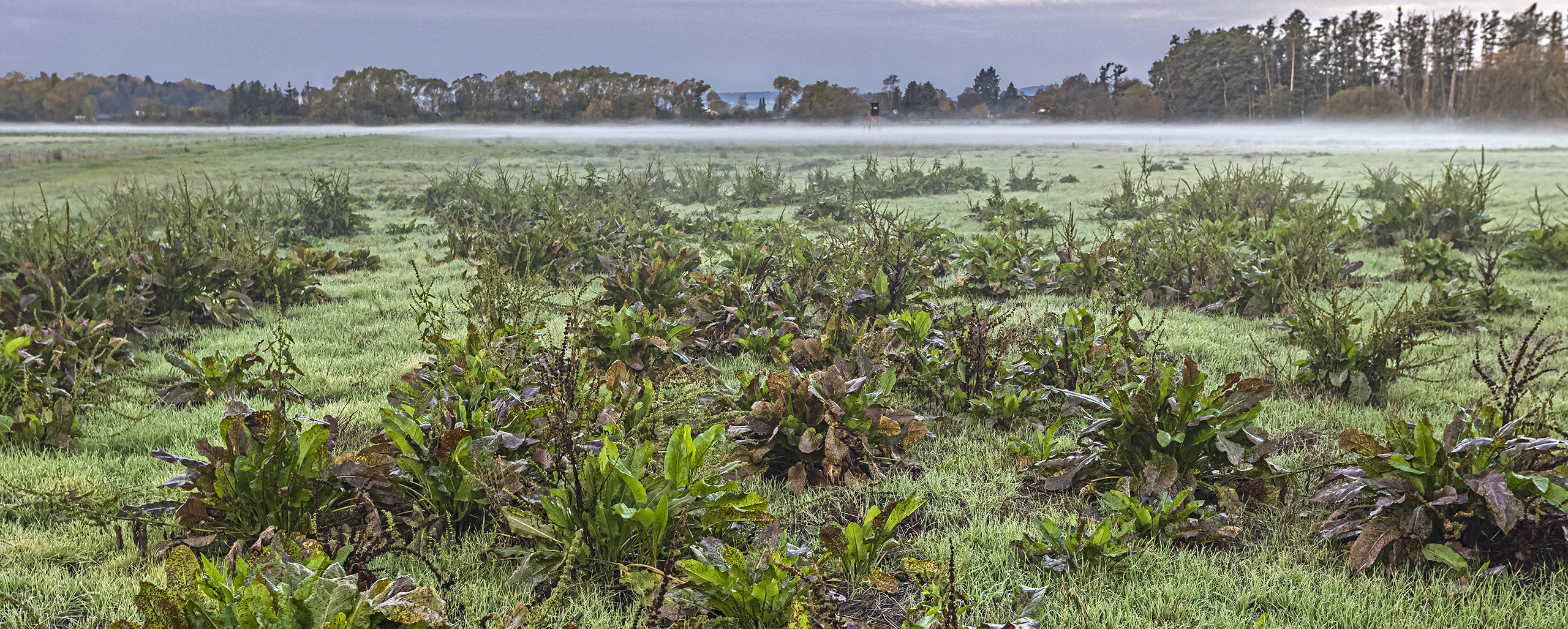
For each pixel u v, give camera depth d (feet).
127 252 32.12
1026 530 14.48
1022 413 19.84
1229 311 32.32
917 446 18.71
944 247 47.11
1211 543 13.92
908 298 31.63
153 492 15.40
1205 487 15.44
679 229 59.62
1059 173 106.52
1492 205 62.08
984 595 12.14
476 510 14.34
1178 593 12.10
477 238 46.93
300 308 33.42
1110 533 13.29
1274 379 23.27
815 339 21.84
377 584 8.80
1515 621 11.36
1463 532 12.98
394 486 13.92
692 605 10.82
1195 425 14.84
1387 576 12.66
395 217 71.46
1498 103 282.56
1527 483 12.42
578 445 14.12
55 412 18.13
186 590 8.23
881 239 35.47
